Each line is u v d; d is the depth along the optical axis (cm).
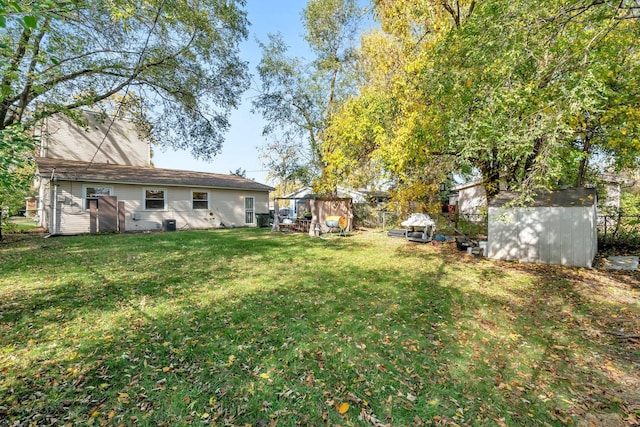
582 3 423
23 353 306
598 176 1321
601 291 577
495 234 898
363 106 1188
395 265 784
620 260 824
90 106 1091
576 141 888
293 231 1619
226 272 659
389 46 1177
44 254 803
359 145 1291
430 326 405
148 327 373
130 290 513
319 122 1772
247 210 1980
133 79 1112
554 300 525
